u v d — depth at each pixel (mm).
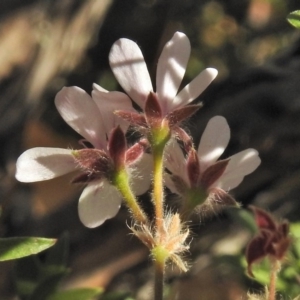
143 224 176
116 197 181
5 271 240
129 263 245
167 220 176
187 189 183
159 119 176
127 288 242
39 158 177
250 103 241
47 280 195
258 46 348
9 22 245
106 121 179
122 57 178
